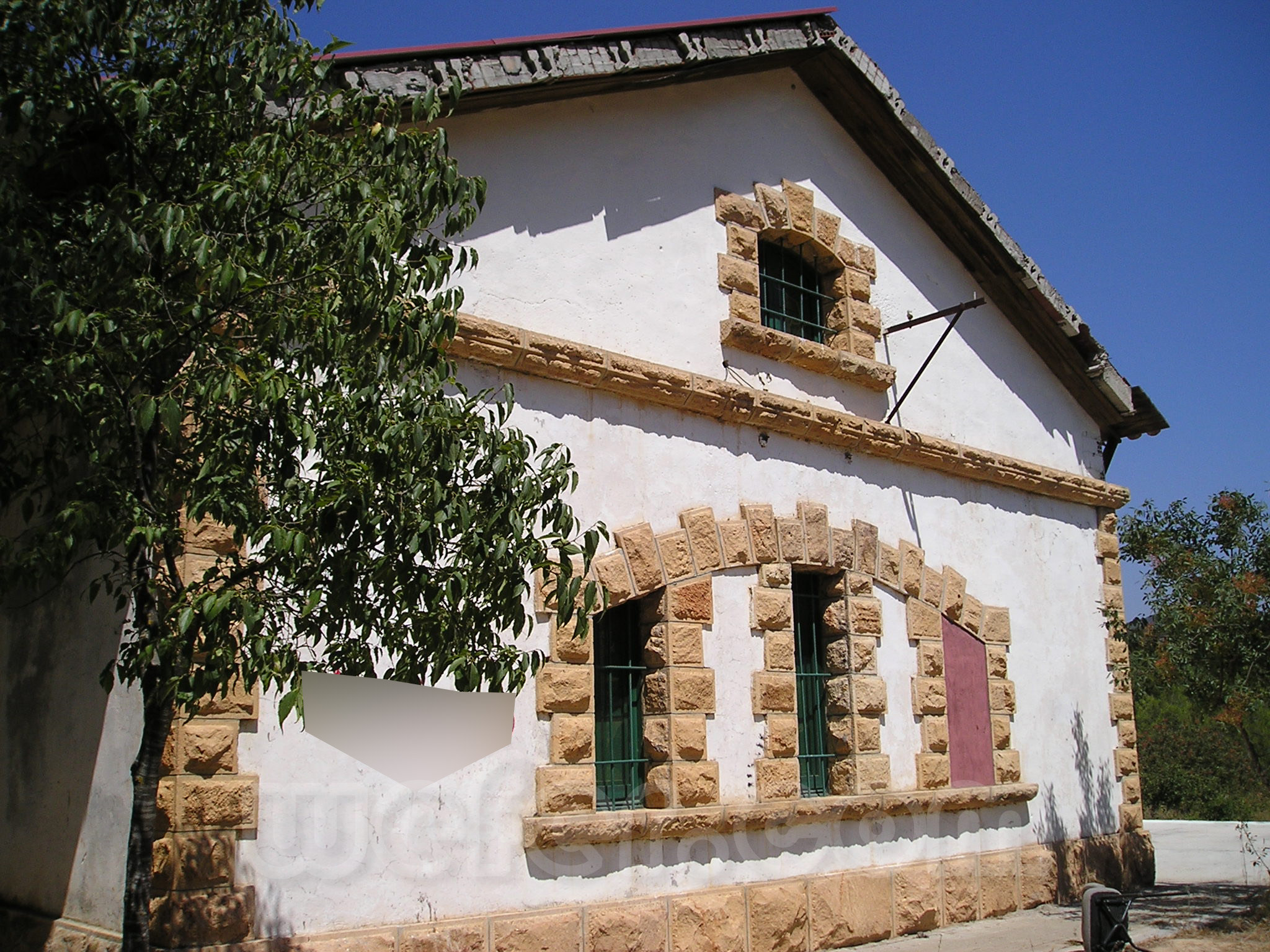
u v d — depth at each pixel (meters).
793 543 10.66
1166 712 27.27
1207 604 12.22
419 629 5.05
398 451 4.80
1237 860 16.33
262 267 4.88
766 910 9.55
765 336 10.79
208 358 4.82
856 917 10.27
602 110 10.20
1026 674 13.17
